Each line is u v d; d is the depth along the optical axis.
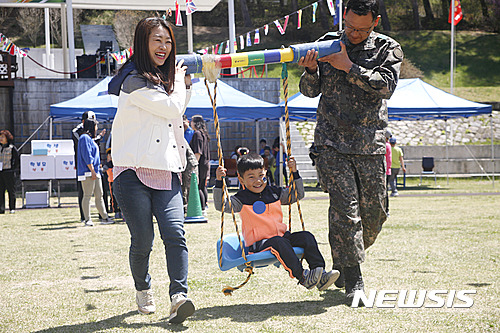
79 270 5.54
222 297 4.27
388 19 47.75
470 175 22.39
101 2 22.33
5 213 12.31
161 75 3.55
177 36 49.59
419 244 6.73
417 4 49.78
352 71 3.89
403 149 23.53
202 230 8.68
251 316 3.68
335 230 4.04
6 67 18.77
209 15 52.72
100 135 10.25
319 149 4.12
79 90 19.33
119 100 3.55
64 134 19.20
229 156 20.61
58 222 10.29
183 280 3.52
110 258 6.24
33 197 13.73
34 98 19.05
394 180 15.52
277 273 5.17
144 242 3.62
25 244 7.45
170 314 3.48
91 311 3.93
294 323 3.48
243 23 51.22
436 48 44.31
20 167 13.71
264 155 18.11
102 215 9.91
